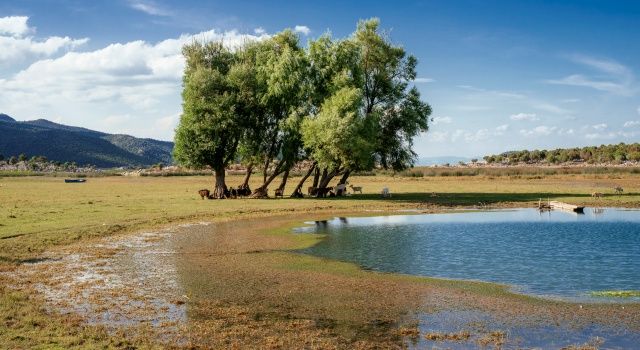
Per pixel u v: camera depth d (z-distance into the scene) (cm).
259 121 5991
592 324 1449
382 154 6412
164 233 3331
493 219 4134
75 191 7575
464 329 1412
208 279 2033
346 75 5756
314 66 6003
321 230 3516
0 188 8481
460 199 5819
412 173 11762
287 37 6156
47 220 3703
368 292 1828
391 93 6406
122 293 1797
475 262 2389
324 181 6278
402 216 4384
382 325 1449
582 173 11244
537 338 1334
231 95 5622
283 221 4019
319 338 1333
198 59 6022
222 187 5984
